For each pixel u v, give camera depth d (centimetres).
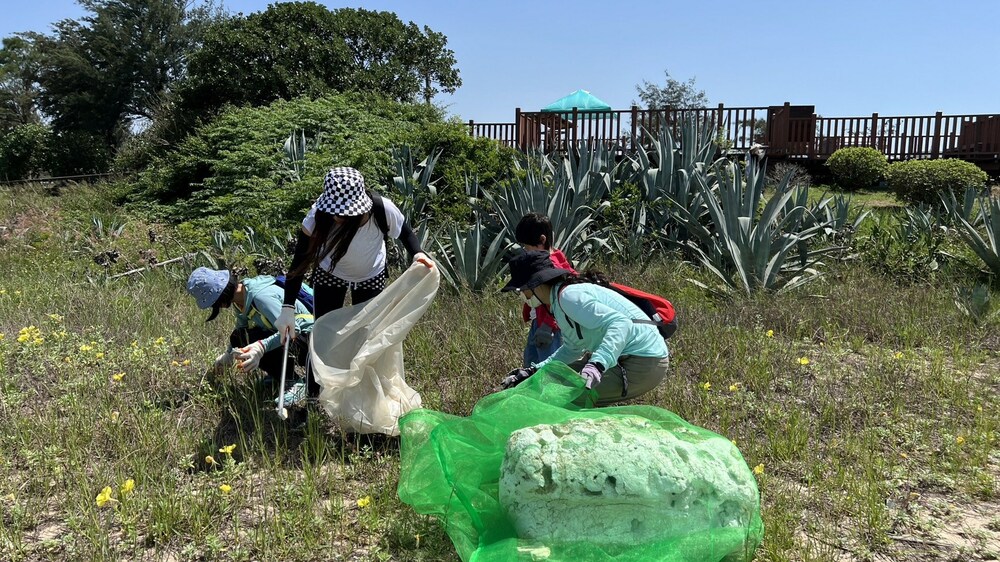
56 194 1925
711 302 795
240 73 2008
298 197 1152
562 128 1972
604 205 1039
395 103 1652
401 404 421
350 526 335
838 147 2072
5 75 4728
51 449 393
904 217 1228
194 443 413
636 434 297
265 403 468
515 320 655
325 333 407
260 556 309
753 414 480
